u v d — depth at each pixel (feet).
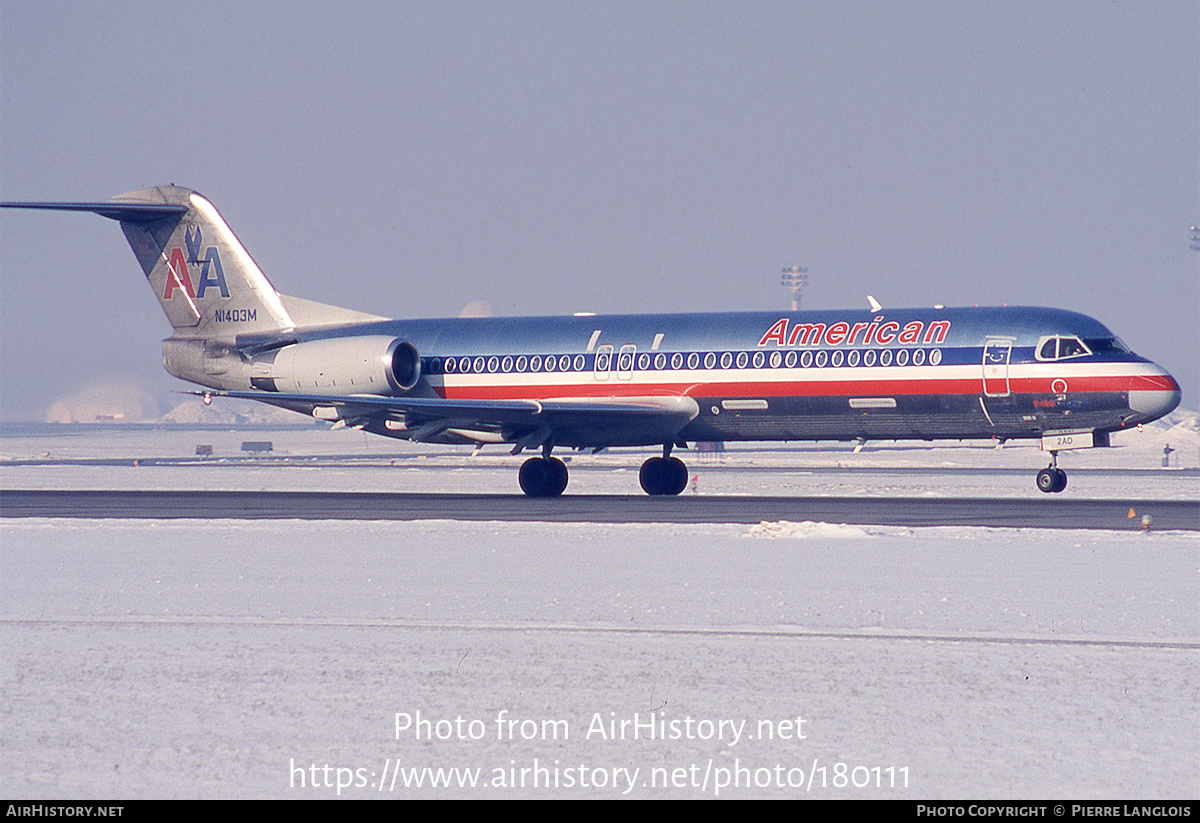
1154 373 449.89
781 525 343.05
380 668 181.68
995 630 205.77
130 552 311.68
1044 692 168.14
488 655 188.85
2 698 168.04
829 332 489.67
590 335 531.09
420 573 270.26
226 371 583.17
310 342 563.07
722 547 312.29
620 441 523.70
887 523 382.22
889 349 477.77
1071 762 141.69
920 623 211.82
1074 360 455.22
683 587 249.34
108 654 190.90
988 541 322.55
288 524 374.43
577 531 349.61
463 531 352.69
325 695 168.55
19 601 238.48
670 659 185.88
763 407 495.00
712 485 631.97
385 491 592.19
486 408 497.05
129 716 160.15
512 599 236.43
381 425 537.24
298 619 216.95
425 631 205.87
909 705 162.81
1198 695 166.30
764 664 182.60
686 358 507.71
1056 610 223.30
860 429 490.08
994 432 476.13
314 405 555.28
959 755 144.36
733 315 515.09
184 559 296.71
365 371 541.75
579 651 191.11
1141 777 136.77
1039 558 290.15
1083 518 398.21
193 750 147.43
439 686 172.35
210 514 432.66
